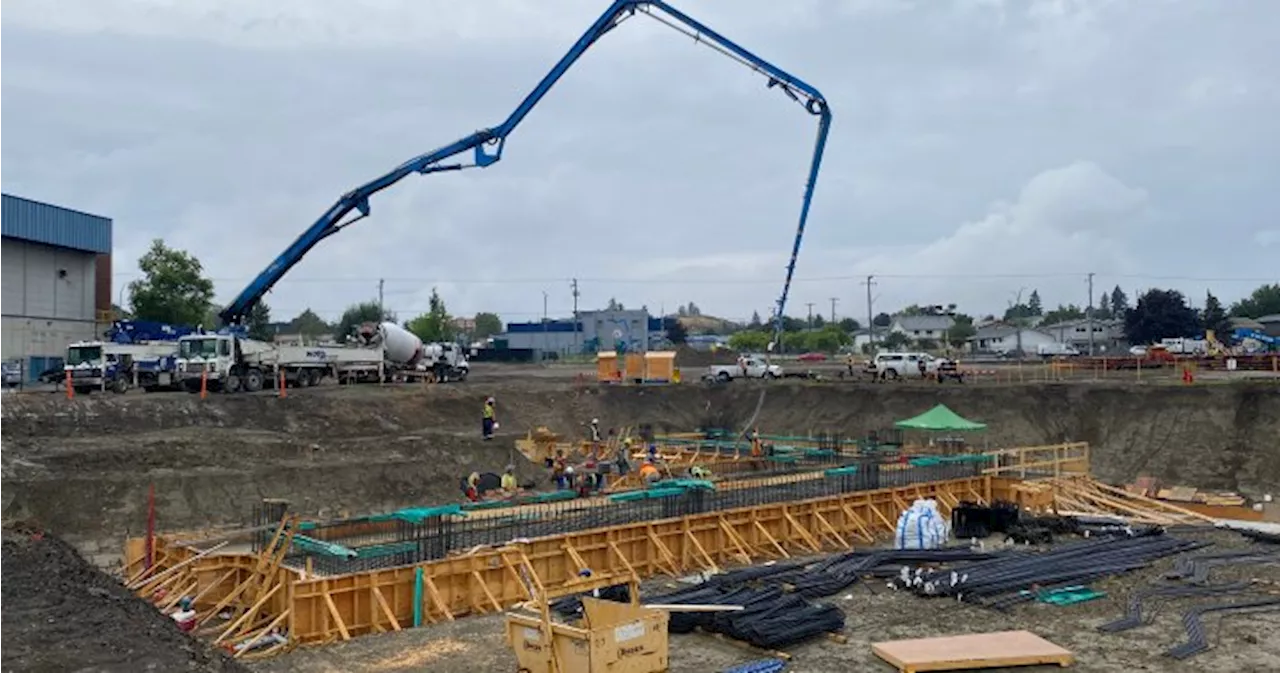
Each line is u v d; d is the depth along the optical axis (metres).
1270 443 38.47
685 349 113.88
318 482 31.44
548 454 39.34
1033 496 31.16
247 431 38.97
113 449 31.91
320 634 17.70
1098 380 51.47
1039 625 17.55
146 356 46.38
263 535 21.11
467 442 38.44
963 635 16.64
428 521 21.66
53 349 57.44
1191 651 15.88
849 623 17.75
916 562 22.48
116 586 15.45
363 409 45.12
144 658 11.53
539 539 21.58
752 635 16.12
